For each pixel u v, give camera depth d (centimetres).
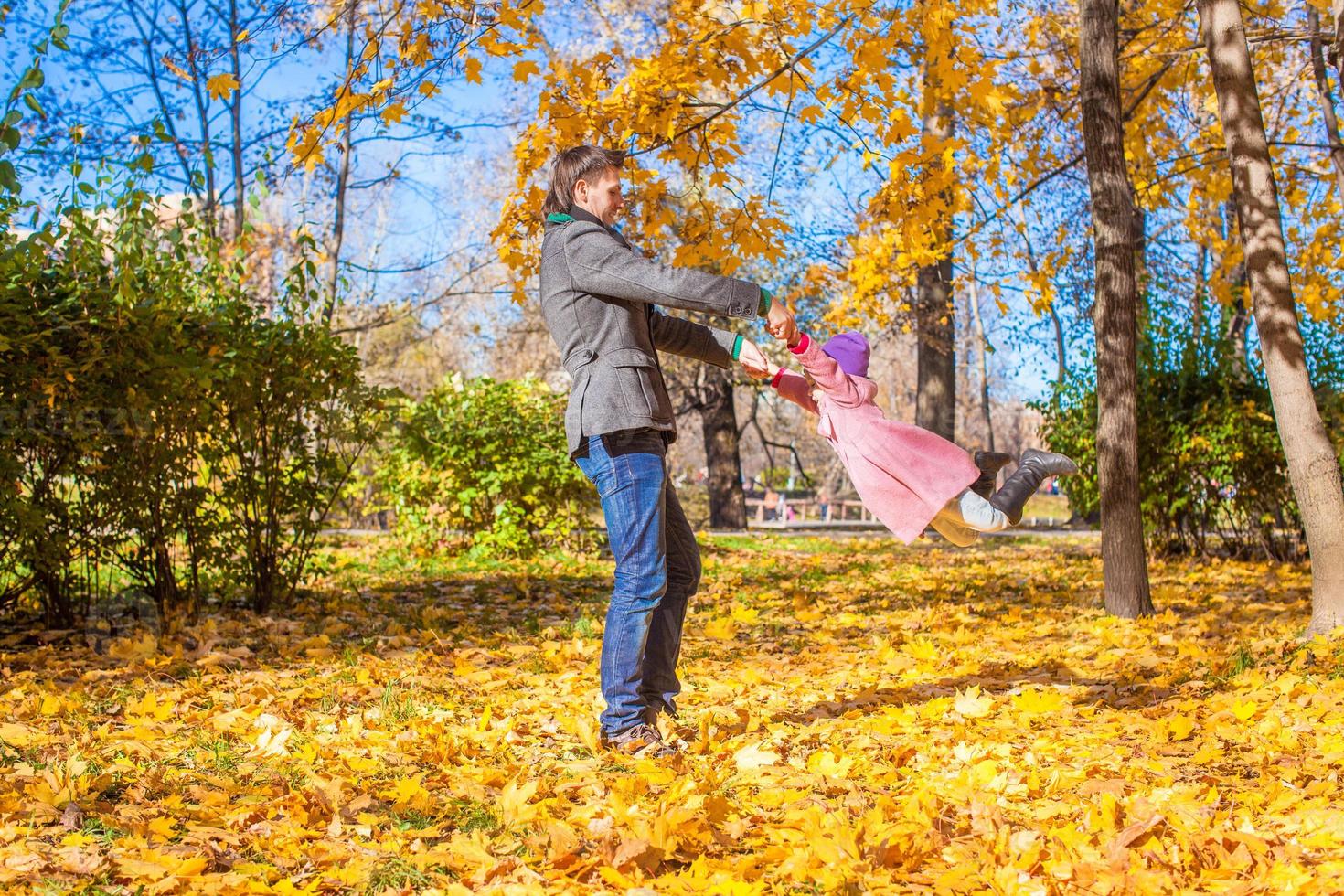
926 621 757
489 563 1186
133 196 644
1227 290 1248
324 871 273
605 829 296
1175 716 438
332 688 495
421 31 529
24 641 646
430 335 3017
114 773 346
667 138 639
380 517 1967
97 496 673
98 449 648
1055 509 4362
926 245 865
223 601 780
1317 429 654
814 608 838
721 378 2330
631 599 382
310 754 370
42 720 419
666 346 407
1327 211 1134
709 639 689
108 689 491
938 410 1822
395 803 323
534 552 1247
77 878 259
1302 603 835
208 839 282
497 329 2900
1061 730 424
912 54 612
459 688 507
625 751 379
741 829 304
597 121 637
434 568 1147
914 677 539
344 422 806
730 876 266
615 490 377
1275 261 664
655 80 616
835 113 618
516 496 1262
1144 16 1088
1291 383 657
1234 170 680
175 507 715
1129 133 1092
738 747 395
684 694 500
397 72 536
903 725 427
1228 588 972
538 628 731
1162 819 296
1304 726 420
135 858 270
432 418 1265
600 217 392
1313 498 650
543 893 258
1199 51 1058
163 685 500
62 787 318
